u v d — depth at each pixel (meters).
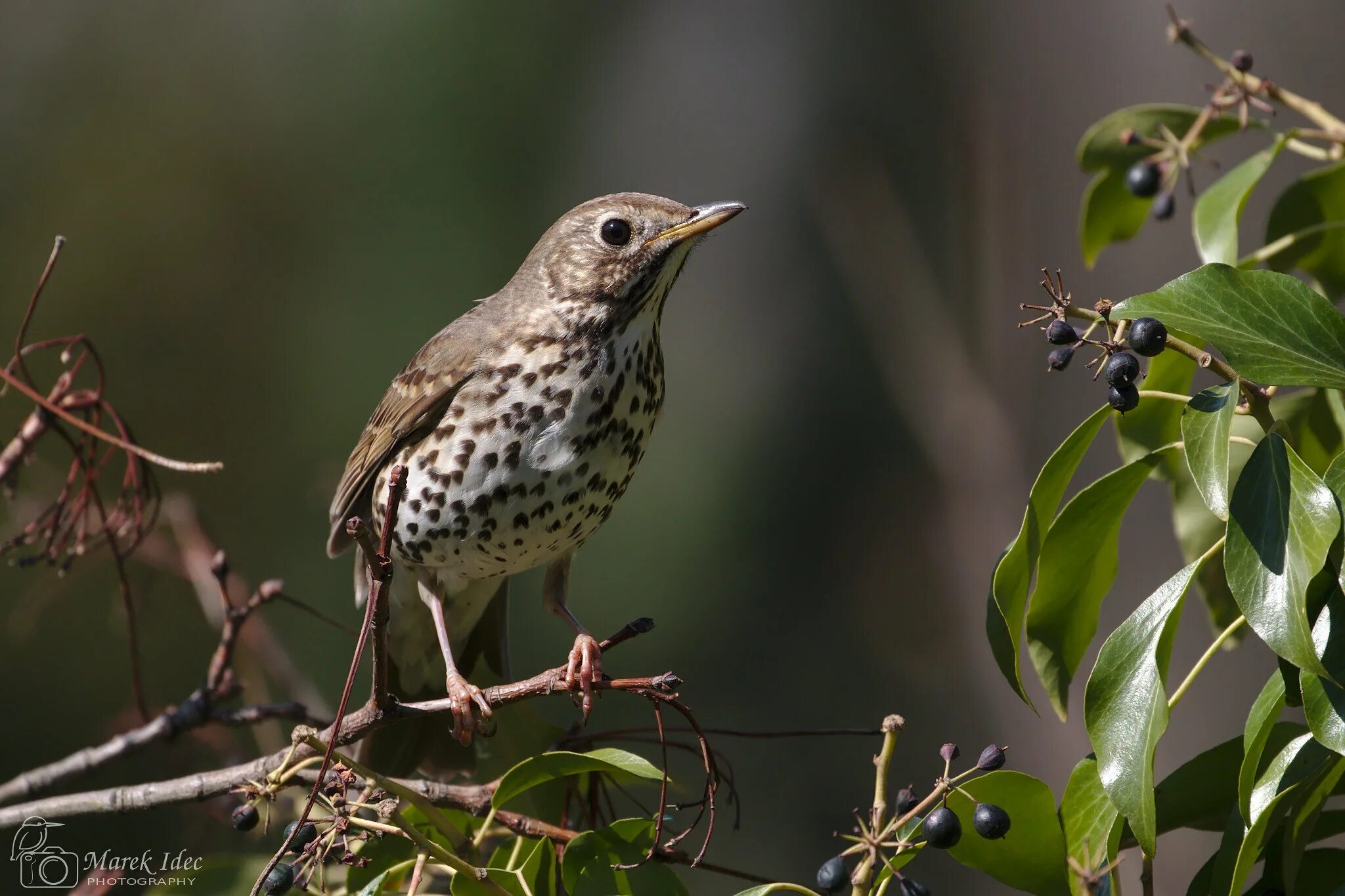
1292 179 9.12
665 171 16.77
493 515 6.94
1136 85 11.12
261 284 16.25
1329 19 9.49
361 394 15.95
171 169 16.58
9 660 13.33
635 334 7.04
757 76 16.39
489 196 16.81
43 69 16.94
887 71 15.13
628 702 15.06
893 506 14.91
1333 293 6.43
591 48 17.17
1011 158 12.82
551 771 5.23
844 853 4.71
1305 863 4.96
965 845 4.94
